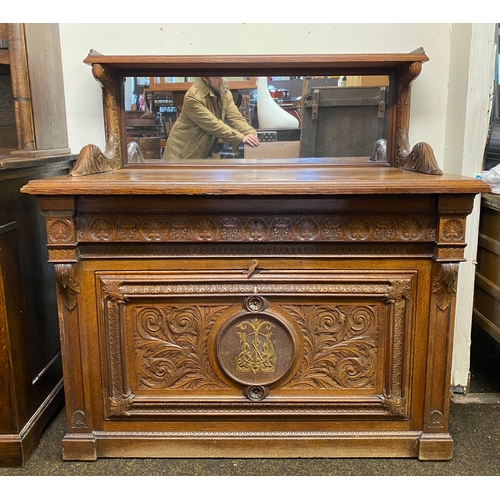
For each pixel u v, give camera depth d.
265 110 1.57
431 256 1.19
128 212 1.16
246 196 1.14
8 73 1.57
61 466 1.26
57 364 1.57
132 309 1.23
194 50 1.61
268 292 1.21
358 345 1.24
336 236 1.17
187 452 1.28
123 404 1.25
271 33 1.60
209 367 1.26
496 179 1.55
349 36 1.60
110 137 1.51
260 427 1.28
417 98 1.64
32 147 1.40
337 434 1.28
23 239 1.34
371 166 1.58
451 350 1.22
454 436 1.39
